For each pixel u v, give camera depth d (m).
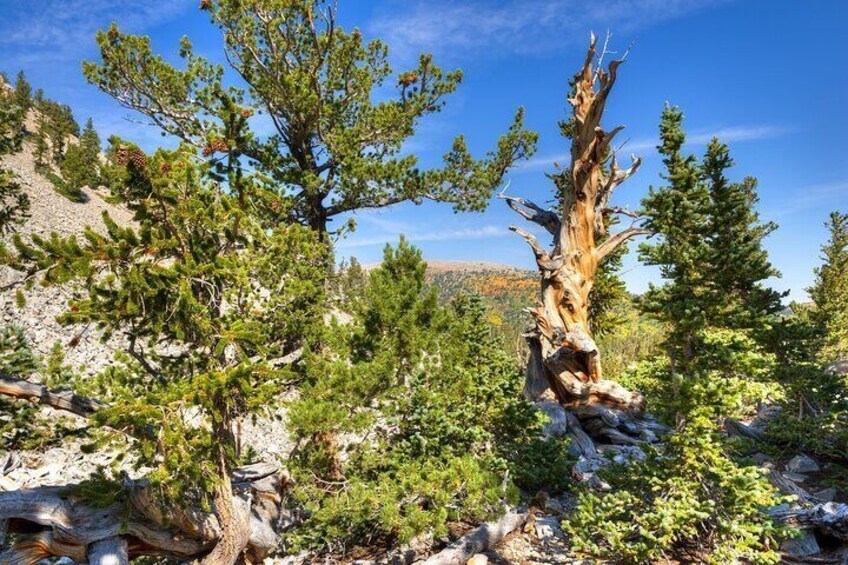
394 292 9.80
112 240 6.26
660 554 6.94
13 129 14.44
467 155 14.58
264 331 7.99
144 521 7.41
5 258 5.59
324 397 8.37
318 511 8.34
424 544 8.98
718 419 8.01
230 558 7.67
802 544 7.31
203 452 6.30
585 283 18.17
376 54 14.70
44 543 6.82
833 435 11.23
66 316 6.06
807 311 34.09
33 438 12.23
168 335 7.29
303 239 8.83
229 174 7.56
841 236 33.34
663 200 15.95
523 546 8.78
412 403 9.28
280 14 12.36
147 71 12.35
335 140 13.05
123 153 6.17
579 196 18.14
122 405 5.70
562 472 10.72
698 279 14.81
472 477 7.95
